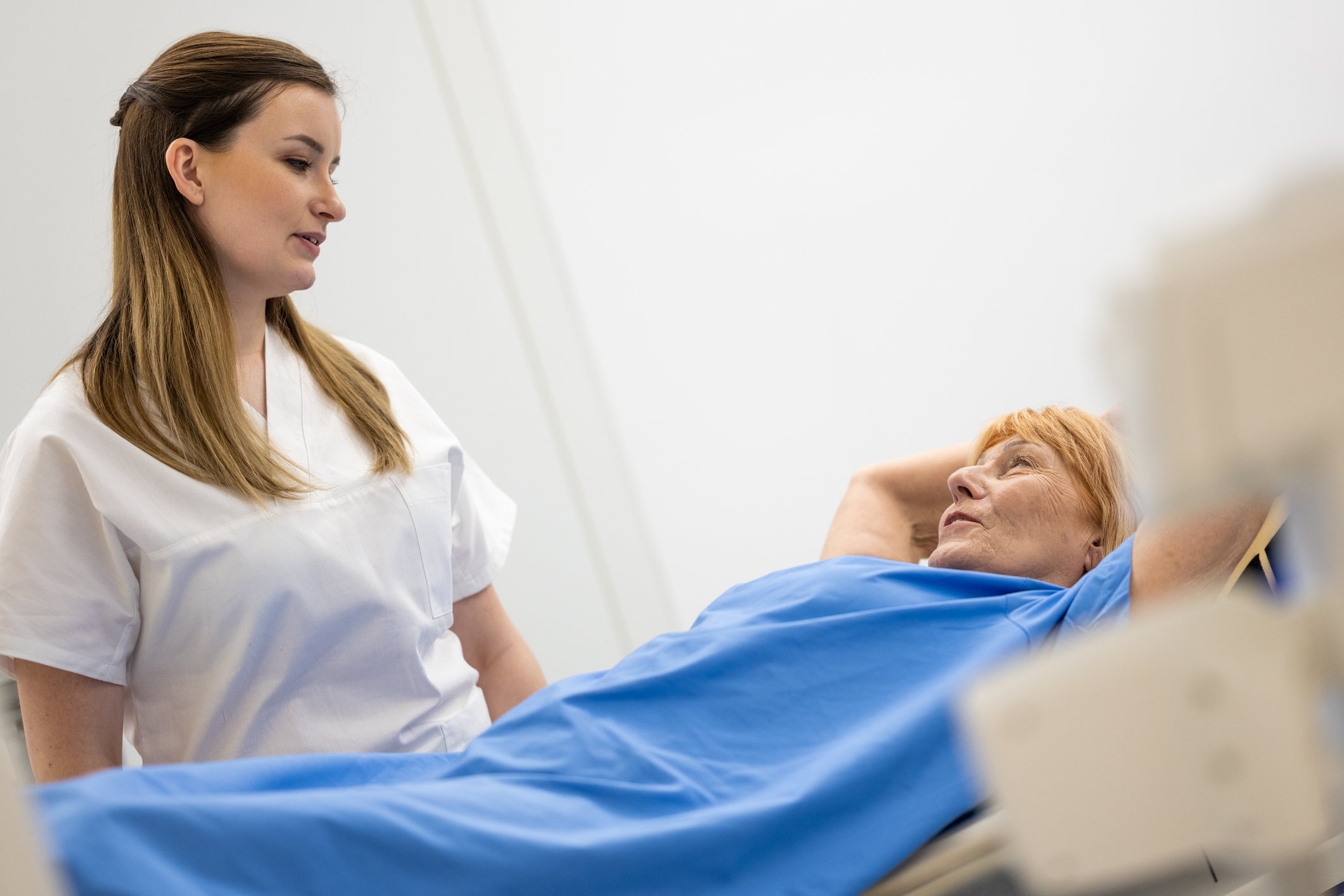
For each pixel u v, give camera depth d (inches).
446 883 28.7
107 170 89.4
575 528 106.5
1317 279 14.1
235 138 49.4
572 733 37.7
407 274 102.0
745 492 109.0
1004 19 95.3
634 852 31.0
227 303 51.2
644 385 108.5
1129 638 15.9
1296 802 15.4
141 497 47.9
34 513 46.2
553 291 106.7
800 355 105.2
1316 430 14.5
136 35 91.1
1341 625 15.4
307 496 51.3
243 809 27.4
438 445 58.4
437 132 103.5
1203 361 14.2
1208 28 90.2
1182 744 15.7
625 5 104.5
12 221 87.0
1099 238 95.0
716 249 106.7
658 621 108.0
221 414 49.6
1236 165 91.0
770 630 42.6
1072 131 95.1
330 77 53.6
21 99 87.5
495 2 105.3
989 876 33.0
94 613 47.1
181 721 49.9
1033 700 15.8
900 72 99.1
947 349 101.4
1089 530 53.0
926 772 35.8
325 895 27.4
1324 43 88.0
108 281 89.0
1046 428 55.0
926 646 43.3
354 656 51.4
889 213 101.1
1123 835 15.8
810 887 32.7
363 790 30.9
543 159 106.5
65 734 46.6
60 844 24.2
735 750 39.3
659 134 106.0
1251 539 41.0
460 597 60.9
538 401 106.0
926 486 62.9
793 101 102.6
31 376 87.1
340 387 56.6
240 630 49.0
